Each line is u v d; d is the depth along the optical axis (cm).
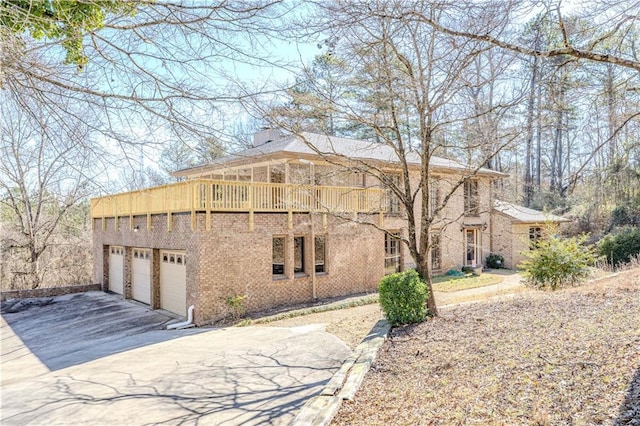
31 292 1842
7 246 2095
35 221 2025
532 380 509
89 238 2317
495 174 1911
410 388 562
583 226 2277
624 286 975
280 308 1372
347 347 907
